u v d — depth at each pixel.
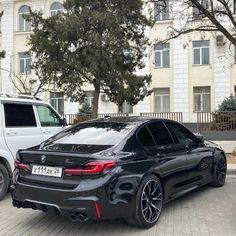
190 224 5.98
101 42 14.11
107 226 5.89
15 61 32.88
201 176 7.61
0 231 5.74
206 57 29.08
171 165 6.41
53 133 9.02
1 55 20.06
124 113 29.72
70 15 14.64
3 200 7.72
